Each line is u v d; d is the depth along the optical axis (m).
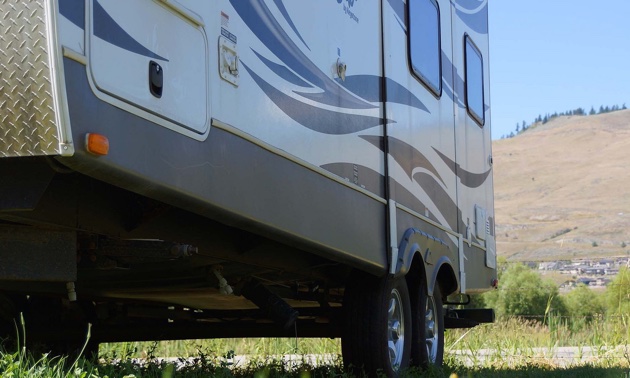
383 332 6.90
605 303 28.50
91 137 3.68
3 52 3.63
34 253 4.27
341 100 6.38
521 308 27.25
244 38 5.04
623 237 171.75
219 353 11.52
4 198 3.84
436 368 7.74
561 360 11.71
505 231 188.25
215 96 4.69
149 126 4.11
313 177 5.82
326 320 7.93
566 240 173.00
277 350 12.09
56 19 3.60
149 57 4.14
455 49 9.55
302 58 5.77
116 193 4.59
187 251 4.75
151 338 7.68
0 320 6.24
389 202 7.11
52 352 6.85
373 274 6.93
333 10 6.32
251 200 4.99
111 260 4.81
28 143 3.61
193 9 4.52
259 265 5.95
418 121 8.06
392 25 7.48
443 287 8.99
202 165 4.53
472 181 10.08
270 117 5.29
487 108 11.02
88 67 3.74
